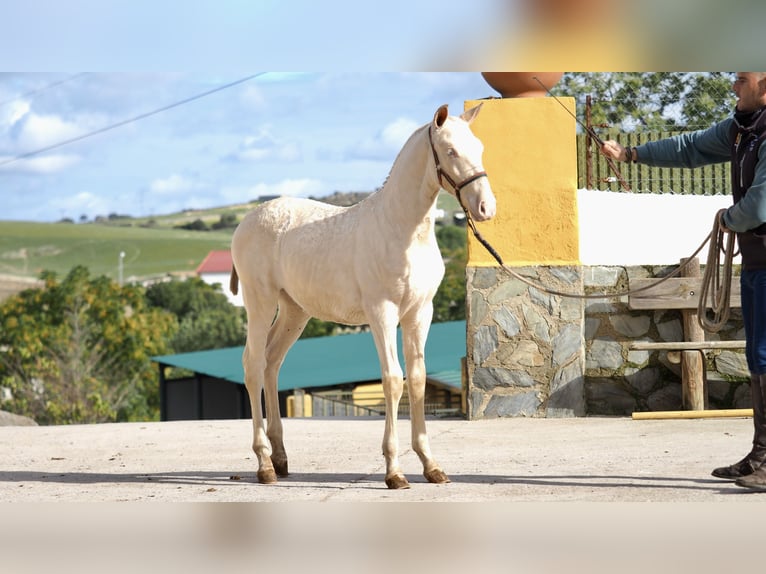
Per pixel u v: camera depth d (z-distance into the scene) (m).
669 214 10.18
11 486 6.98
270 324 7.25
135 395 43.12
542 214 10.06
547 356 10.08
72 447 9.23
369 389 23.06
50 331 44.09
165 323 48.81
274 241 7.12
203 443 9.23
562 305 10.06
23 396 40.34
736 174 6.21
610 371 10.16
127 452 8.79
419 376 6.63
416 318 6.57
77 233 158.50
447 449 8.26
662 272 10.12
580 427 9.26
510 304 10.12
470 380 10.16
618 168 10.33
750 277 6.22
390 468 6.41
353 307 6.63
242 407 26.06
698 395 9.78
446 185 6.12
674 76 10.60
